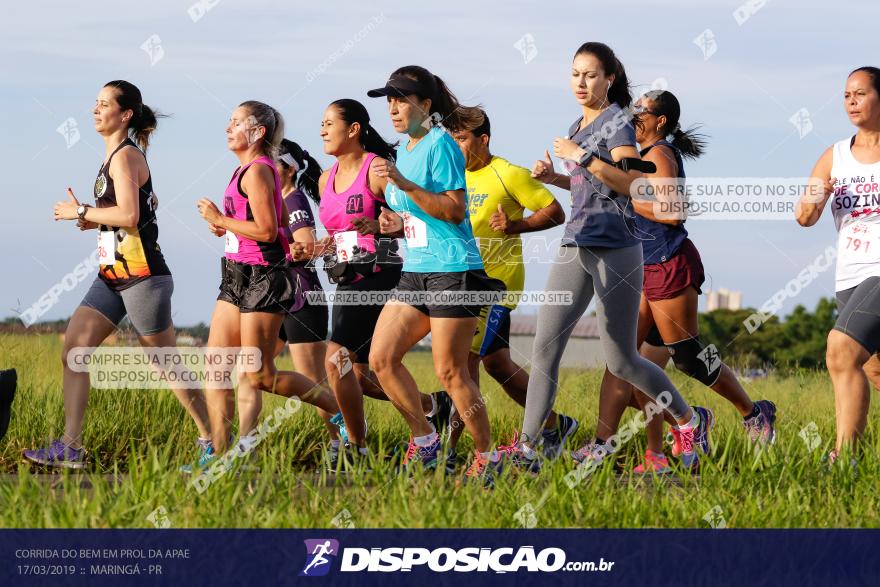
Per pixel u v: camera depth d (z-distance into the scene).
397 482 11.52
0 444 15.32
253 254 14.49
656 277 15.30
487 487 12.12
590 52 13.48
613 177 13.06
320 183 15.85
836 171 13.80
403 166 13.50
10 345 19.77
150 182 14.81
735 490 11.91
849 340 13.21
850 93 13.48
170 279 14.88
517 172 16.22
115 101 14.69
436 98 13.50
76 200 14.67
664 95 15.36
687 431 14.49
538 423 13.88
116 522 10.25
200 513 10.51
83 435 15.52
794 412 18.20
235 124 14.47
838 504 11.31
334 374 14.88
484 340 16.20
